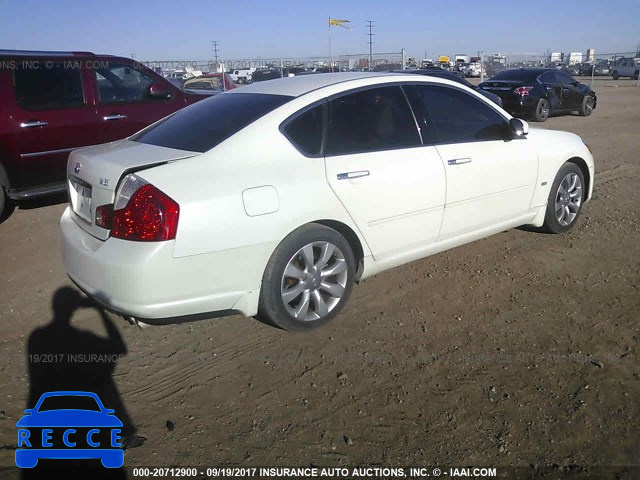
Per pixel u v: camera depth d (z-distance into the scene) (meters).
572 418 3.04
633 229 6.00
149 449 2.88
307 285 3.81
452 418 3.07
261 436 2.96
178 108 7.50
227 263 3.41
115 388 3.39
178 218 3.23
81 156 3.93
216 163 3.49
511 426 3.00
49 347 3.85
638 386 3.30
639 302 4.31
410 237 4.31
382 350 3.71
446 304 4.33
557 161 5.38
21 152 6.27
